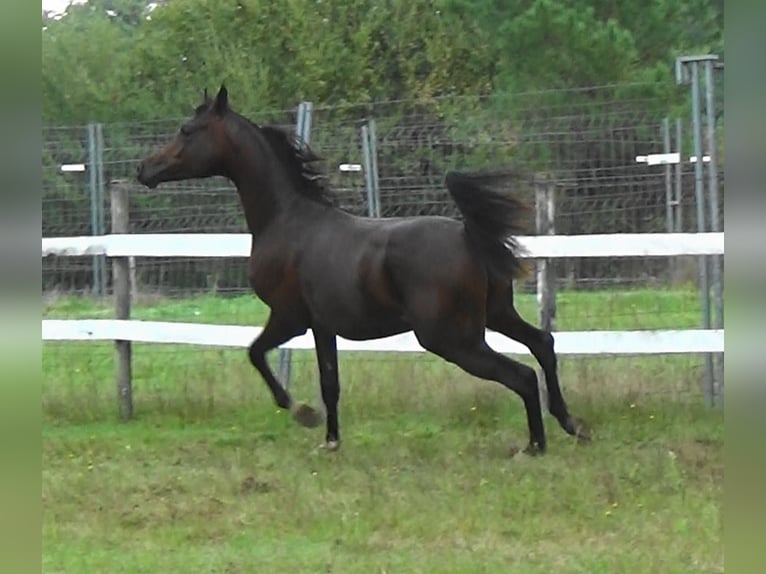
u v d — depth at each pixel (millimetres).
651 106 17547
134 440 9602
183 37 24047
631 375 10570
